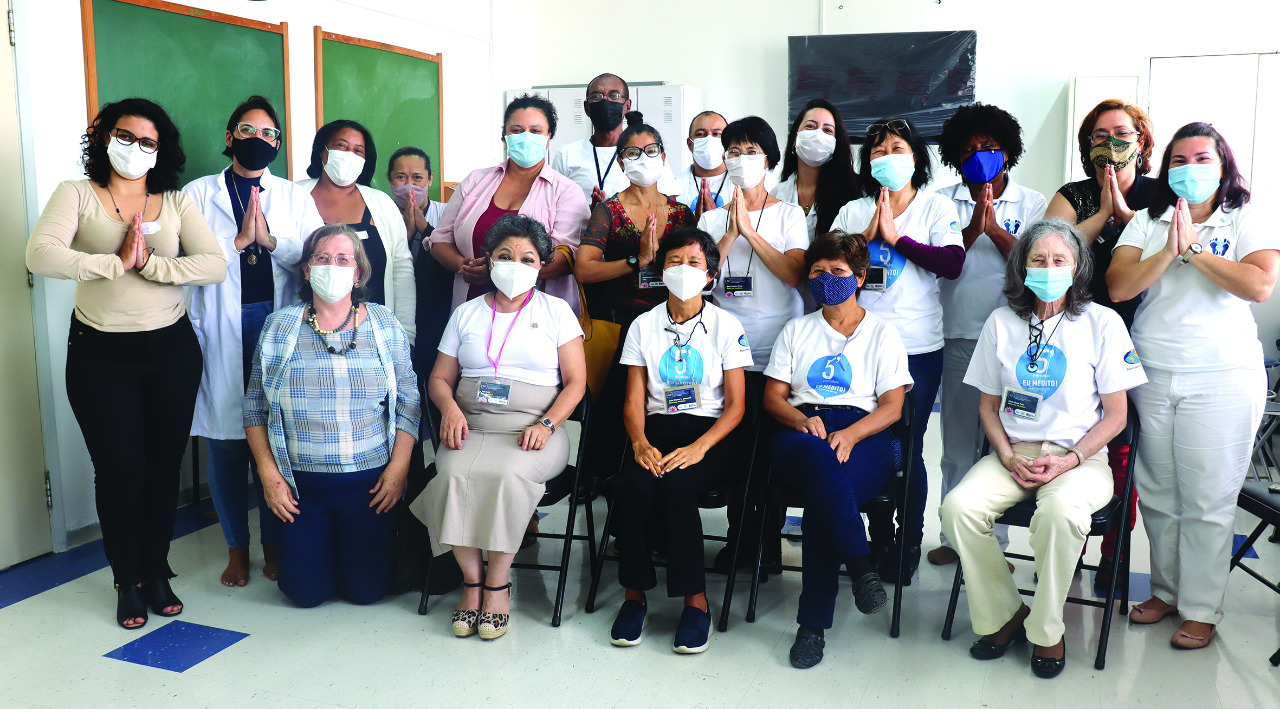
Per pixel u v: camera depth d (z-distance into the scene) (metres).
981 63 6.54
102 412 2.91
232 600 3.24
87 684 2.63
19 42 3.44
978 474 2.82
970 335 3.39
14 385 3.50
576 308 3.58
